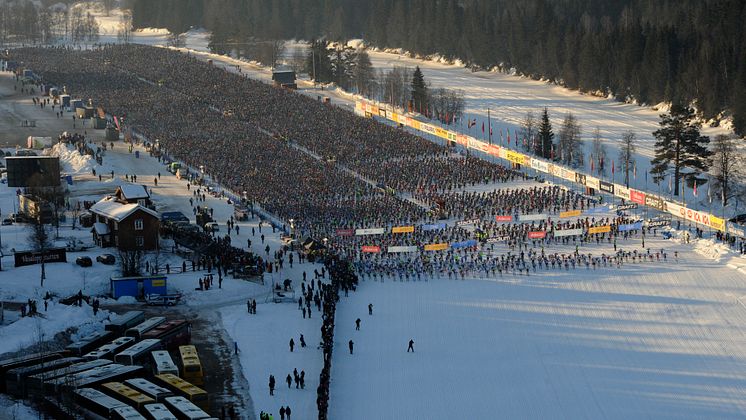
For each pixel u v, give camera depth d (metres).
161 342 130.38
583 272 185.12
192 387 114.06
